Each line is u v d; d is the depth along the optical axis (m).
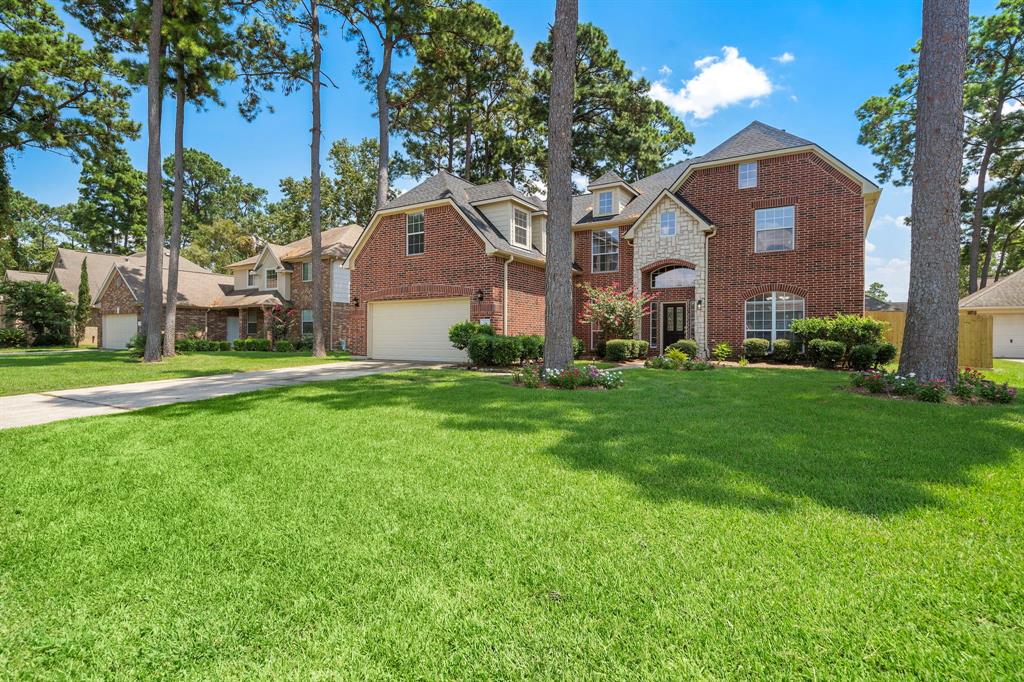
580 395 7.84
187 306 26.75
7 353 22.02
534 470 3.94
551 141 9.87
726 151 16.53
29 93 19.72
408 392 8.21
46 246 53.91
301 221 40.84
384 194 22.23
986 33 23.78
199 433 5.22
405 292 17.14
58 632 2.00
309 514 3.11
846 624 1.97
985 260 30.44
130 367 14.08
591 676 1.72
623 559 2.50
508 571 2.40
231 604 2.16
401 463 4.15
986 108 25.23
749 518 2.97
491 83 27.69
